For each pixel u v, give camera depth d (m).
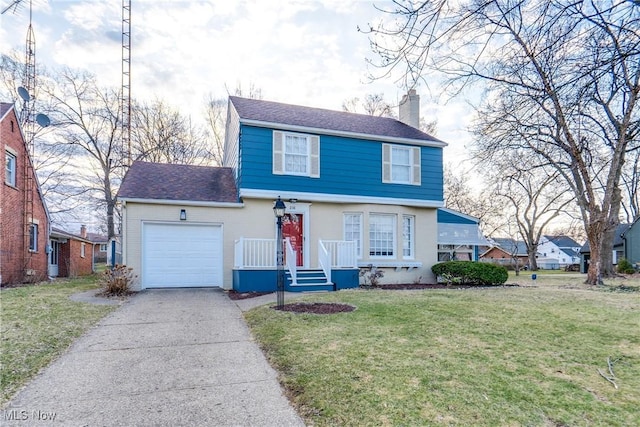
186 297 9.72
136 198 11.23
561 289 11.24
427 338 5.36
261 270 10.96
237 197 12.45
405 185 13.92
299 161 12.73
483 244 18.92
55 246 19.56
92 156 23.59
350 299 8.59
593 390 3.71
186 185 12.73
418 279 13.95
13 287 11.89
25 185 14.25
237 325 6.60
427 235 14.34
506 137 8.05
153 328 6.36
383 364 4.32
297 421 3.21
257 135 12.20
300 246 12.62
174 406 3.50
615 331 5.75
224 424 3.17
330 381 3.88
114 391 3.83
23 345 5.12
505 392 3.62
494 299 8.66
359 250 13.22
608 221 13.62
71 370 4.40
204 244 11.95
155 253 11.54
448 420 3.12
